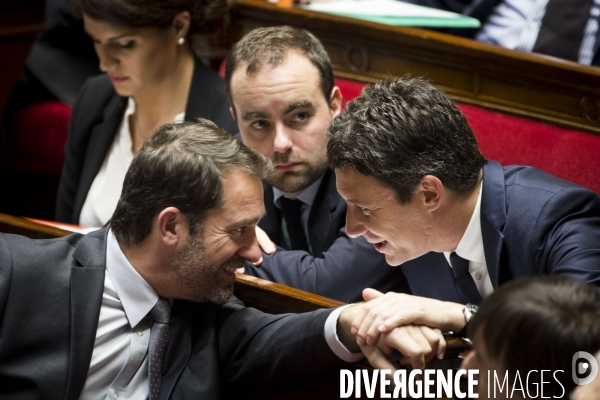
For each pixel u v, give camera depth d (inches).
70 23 452.1
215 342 225.9
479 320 149.8
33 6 509.4
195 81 344.5
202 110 340.5
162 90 340.5
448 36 352.5
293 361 213.8
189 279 220.2
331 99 285.7
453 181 220.4
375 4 412.5
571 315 140.7
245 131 280.4
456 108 225.3
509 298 145.6
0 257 221.8
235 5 388.8
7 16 504.1
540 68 330.3
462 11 416.2
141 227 217.8
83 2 323.9
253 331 223.0
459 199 225.0
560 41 390.3
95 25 326.3
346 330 205.0
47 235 258.5
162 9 324.8
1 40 503.5
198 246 217.3
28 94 469.4
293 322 217.2
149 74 334.6
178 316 226.7
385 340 194.2
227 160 216.2
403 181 218.5
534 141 328.2
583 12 387.5
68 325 219.9
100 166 353.7
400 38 360.2
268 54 272.1
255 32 282.4
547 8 393.4
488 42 410.3
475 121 341.1
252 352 220.7
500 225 227.5
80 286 221.0
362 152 218.7
